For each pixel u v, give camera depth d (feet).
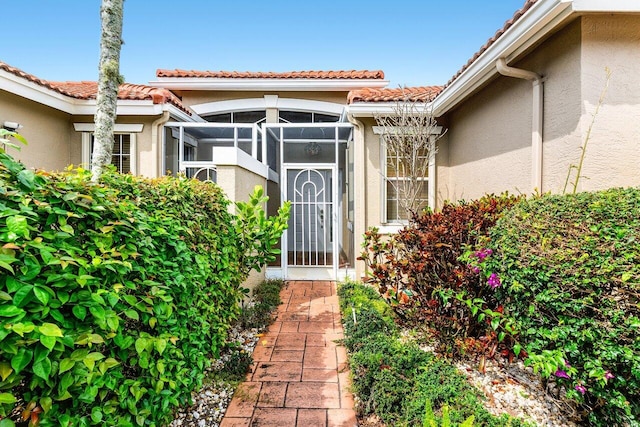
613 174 14.43
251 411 11.60
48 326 5.45
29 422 5.60
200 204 14.30
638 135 14.37
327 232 33.83
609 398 9.11
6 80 21.76
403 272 17.47
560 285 9.84
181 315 10.24
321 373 14.11
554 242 10.70
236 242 17.26
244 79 38.83
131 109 27.30
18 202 6.24
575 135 14.85
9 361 5.21
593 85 14.33
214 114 41.19
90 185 8.07
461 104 26.55
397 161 27.40
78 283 6.25
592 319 9.25
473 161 24.67
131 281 8.25
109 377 6.97
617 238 9.86
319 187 33.24
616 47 14.29
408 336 16.71
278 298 23.75
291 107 40.75
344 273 30.07
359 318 18.35
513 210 13.62
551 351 9.96
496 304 14.28
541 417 10.92
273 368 14.49
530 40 15.83
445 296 14.61
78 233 7.47
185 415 11.19
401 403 10.95
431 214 18.19
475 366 14.08
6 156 6.57
